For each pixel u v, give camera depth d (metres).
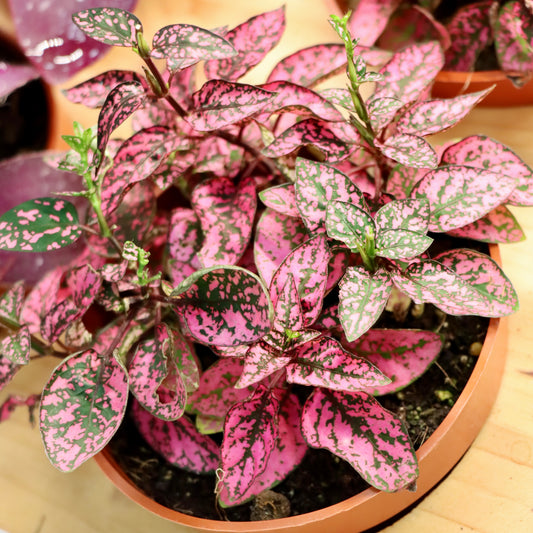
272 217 0.32
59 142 0.43
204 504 0.33
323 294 0.29
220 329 0.29
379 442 0.29
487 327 0.34
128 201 0.35
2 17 0.45
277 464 0.31
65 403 0.29
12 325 0.34
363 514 0.31
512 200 0.31
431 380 0.34
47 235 0.31
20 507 0.38
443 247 0.35
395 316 0.34
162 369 0.30
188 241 0.34
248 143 0.35
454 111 0.31
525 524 0.34
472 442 0.35
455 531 0.34
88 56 0.44
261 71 0.45
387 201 0.32
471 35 0.41
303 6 0.47
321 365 0.29
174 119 0.35
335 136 0.31
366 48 0.35
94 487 0.38
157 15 0.48
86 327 0.36
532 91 0.41
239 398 0.32
